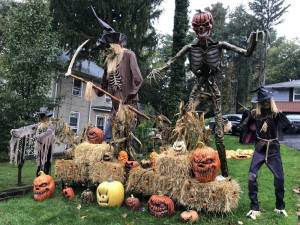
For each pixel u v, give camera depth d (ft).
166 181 16.20
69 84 66.64
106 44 21.26
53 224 15.75
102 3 59.82
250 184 15.83
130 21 62.85
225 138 53.98
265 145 16.07
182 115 17.60
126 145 19.98
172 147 16.70
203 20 18.47
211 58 18.78
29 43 46.60
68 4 59.88
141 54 67.87
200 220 15.30
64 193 19.06
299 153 36.06
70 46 60.85
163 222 15.39
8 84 46.83
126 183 18.16
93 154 18.63
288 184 21.63
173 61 19.79
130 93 20.75
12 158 22.70
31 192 21.75
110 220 15.88
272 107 15.96
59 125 21.62
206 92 19.27
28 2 47.26
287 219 15.21
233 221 15.05
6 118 45.47
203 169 15.33
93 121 74.74
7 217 16.55
